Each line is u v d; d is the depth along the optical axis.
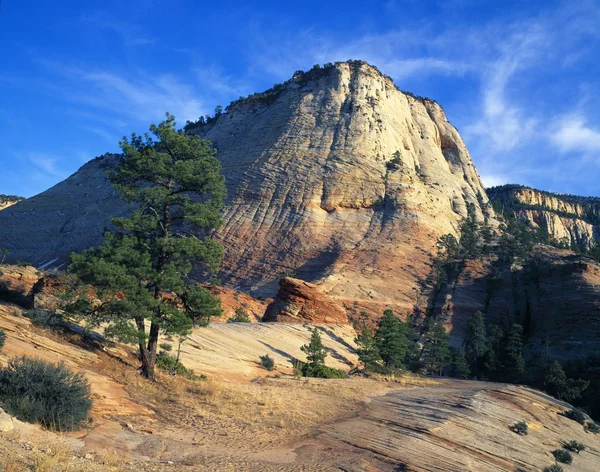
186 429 16.16
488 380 77.50
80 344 23.05
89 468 9.66
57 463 9.17
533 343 83.94
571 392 61.34
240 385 28.38
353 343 63.94
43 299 30.56
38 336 19.98
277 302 69.31
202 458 13.05
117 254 22.86
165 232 24.88
